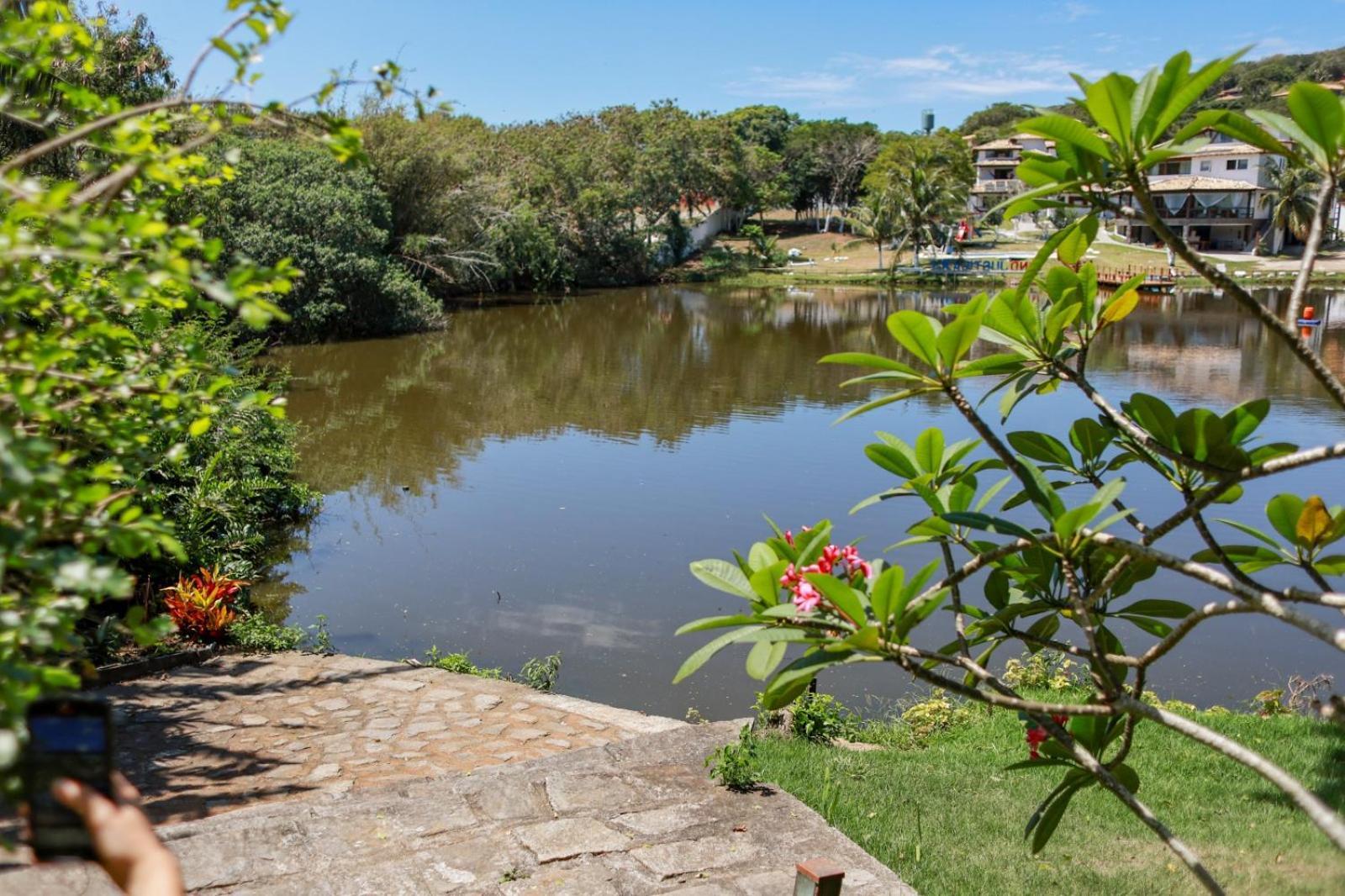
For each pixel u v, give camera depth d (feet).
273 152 97.35
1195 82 6.03
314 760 20.81
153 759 20.48
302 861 13.80
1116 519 7.09
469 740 22.40
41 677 4.15
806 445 61.46
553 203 166.71
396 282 104.58
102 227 4.39
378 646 31.01
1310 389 77.51
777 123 301.43
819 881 10.98
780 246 248.73
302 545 40.96
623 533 43.01
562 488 50.70
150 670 26.13
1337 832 5.17
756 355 100.78
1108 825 17.31
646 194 190.90
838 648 6.68
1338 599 5.77
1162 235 6.51
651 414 71.31
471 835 14.66
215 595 29.53
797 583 7.63
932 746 23.65
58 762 3.01
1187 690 28.66
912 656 6.82
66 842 3.00
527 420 68.13
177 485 35.40
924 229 193.88
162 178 5.66
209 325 39.27
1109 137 6.44
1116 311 8.12
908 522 44.34
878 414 71.26
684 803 16.05
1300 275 6.17
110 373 5.78
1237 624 33.60
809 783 17.65
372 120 117.70
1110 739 8.07
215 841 14.26
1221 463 7.30
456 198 126.72
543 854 14.12
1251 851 12.18
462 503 47.50
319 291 95.86
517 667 29.53
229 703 24.14
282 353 92.53
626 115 197.67
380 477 52.47
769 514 46.09
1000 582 8.90
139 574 30.96
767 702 6.99
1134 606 8.36
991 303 8.20
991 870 14.73
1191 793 18.93
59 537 4.83
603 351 101.71
